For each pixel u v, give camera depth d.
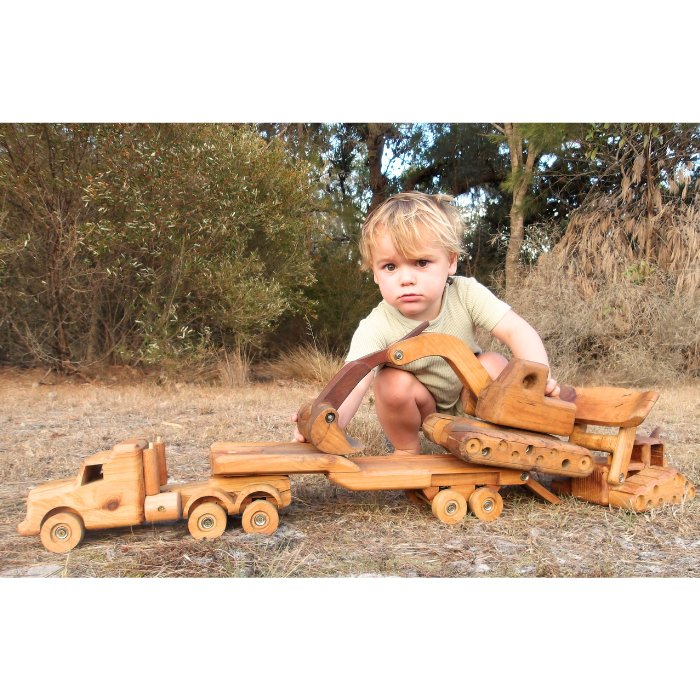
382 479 2.35
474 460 2.33
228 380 7.33
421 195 2.58
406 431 2.88
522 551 2.18
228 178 7.46
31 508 2.16
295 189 8.40
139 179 6.96
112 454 2.20
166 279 7.57
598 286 8.30
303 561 2.06
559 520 2.45
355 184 12.73
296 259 8.69
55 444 3.90
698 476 3.08
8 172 6.76
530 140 7.88
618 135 8.04
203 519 2.23
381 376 2.77
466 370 2.47
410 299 2.51
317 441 2.28
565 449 2.43
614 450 2.54
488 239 11.41
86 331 7.86
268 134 11.65
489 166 11.85
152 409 5.33
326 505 2.65
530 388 2.45
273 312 7.71
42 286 7.42
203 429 4.41
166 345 7.09
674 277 8.07
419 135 12.04
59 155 6.91
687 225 8.12
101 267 7.24
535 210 9.48
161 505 2.20
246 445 2.44
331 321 9.68
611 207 8.52
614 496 2.57
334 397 2.32
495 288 9.71
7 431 4.34
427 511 2.55
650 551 2.19
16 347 7.89
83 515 2.17
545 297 8.03
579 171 9.21
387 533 2.33
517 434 2.42
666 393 6.58
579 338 7.96
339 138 12.55
